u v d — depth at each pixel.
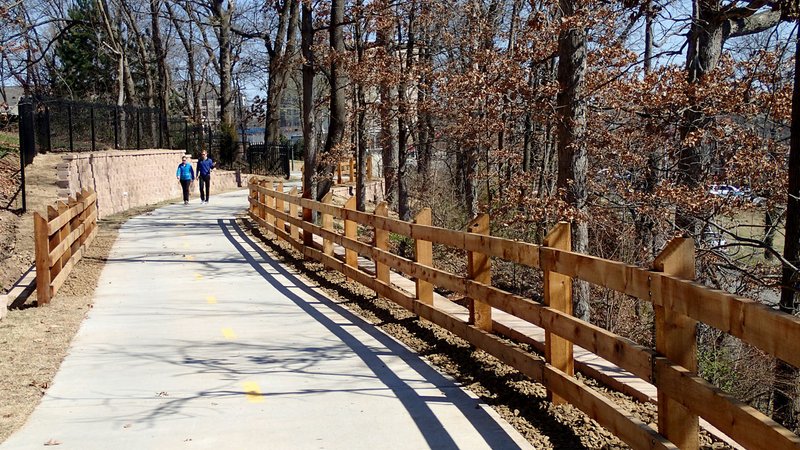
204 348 8.17
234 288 11.83
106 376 7.11
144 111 30.88
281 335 8.74
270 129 48.25
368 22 21.16
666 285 4.14
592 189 12.72
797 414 9.60
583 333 5.18
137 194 27.50
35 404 6.28
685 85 11.32
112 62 51.03
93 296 11.09
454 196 22.19
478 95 15.43
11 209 17.81
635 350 4.50
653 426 5.39
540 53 14.81
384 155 26.62
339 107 20.91
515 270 15.80
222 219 22.67
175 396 6.51
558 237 5.84
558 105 12.38
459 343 8.05
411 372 7.18
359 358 7.71
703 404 3.80
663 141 11.98
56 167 20.70
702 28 10.88
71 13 50.03
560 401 5.93
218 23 43.12
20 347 8.02
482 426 5.66
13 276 13.46
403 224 9.19
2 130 31.94
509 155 18.33
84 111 25.98
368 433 5.56
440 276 8.02
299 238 16.08
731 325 3.57
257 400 6.38
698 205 10.87
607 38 12.71
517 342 7.70
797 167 9.02
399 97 20.70
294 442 5.41
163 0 48.53
